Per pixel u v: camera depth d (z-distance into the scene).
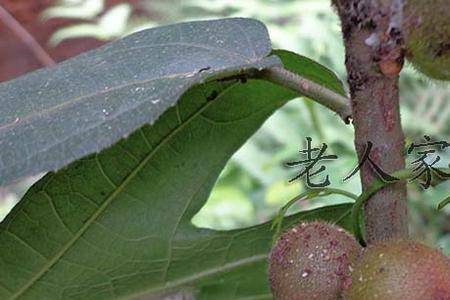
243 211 0.79
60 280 0.30
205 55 0.27
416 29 0.25
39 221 0.30
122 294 0.31
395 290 0.25
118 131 0.24
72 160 0.24
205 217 0.79
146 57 0.27
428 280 0.25
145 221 0.30
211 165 0.30
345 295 0.26
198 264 0.31
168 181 0.30
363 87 0.26
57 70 0.27
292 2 0.91
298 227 0.27
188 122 0.30
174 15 1.03
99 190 0.30
